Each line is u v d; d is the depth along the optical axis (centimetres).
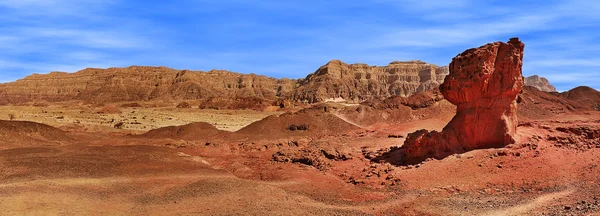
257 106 18638
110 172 3903
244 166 4962
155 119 13862
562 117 8838
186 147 6412
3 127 6328
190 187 3356
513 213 2811
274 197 3162
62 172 3784
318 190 3753
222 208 2856
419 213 2962
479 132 4369
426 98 9588
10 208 2717
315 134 7912
